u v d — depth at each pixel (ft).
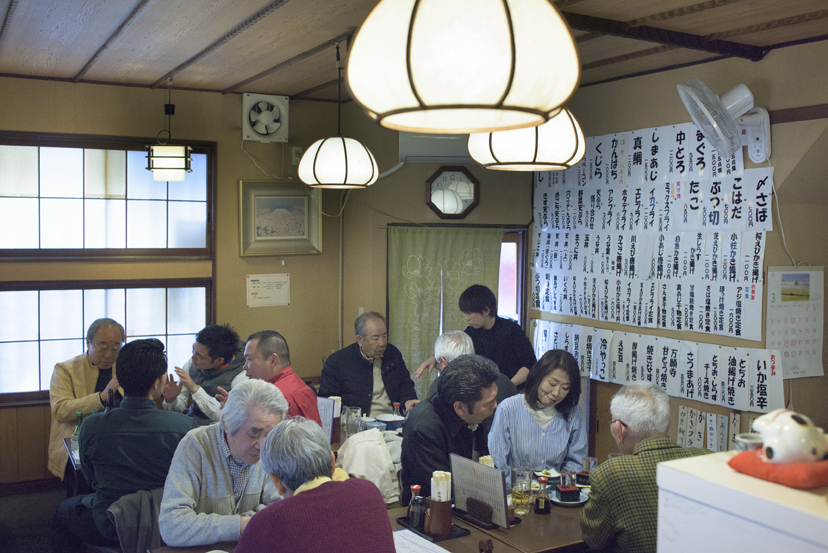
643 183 13.19
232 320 16.40
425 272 16.17
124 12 9.58
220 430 7.47
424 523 7.30
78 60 12.62
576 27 9.30
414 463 8.11
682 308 12.50
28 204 14.52
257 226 16.43
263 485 7.72
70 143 14.69
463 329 16.40
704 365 12.10
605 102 13.99
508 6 3.55
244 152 16.22
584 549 7.26
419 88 3.60
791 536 3.29
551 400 9.31
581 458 9.55
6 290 14.32
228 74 13.87
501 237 16.34
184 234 15.96
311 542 5.21
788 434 3.67
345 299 17.58
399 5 3.67
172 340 15.98
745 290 11.41
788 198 11.03
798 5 8.71
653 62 12.25
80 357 13.32
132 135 15.05
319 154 10.72
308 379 17.40
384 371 13.57
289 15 9.61
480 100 3.61
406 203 16.17
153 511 7.99
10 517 13.51
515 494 8.00
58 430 13.00
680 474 3.92
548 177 15.69
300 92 15.90
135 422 8.38
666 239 12.76
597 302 14.39
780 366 11.09
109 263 15.10
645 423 7.08
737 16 9.23
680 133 12.37
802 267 11.44
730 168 11.54
